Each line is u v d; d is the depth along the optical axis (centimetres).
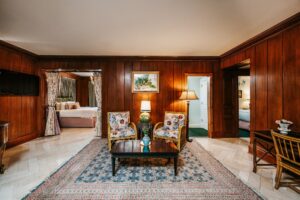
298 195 219
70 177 265
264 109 345
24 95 468
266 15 264
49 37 360
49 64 527
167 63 529
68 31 327
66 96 884
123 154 268
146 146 292
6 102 416
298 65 271
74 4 232
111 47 432
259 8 243
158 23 293
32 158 346
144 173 279
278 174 232
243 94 730
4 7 239
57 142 470
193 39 373
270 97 329
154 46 422
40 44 407
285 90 296
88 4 232
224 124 532
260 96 356
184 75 529
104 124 526
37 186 239
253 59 379
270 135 261
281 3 230
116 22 289
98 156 358
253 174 279
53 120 552
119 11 252
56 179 259
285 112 295
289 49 287
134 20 281
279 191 229
